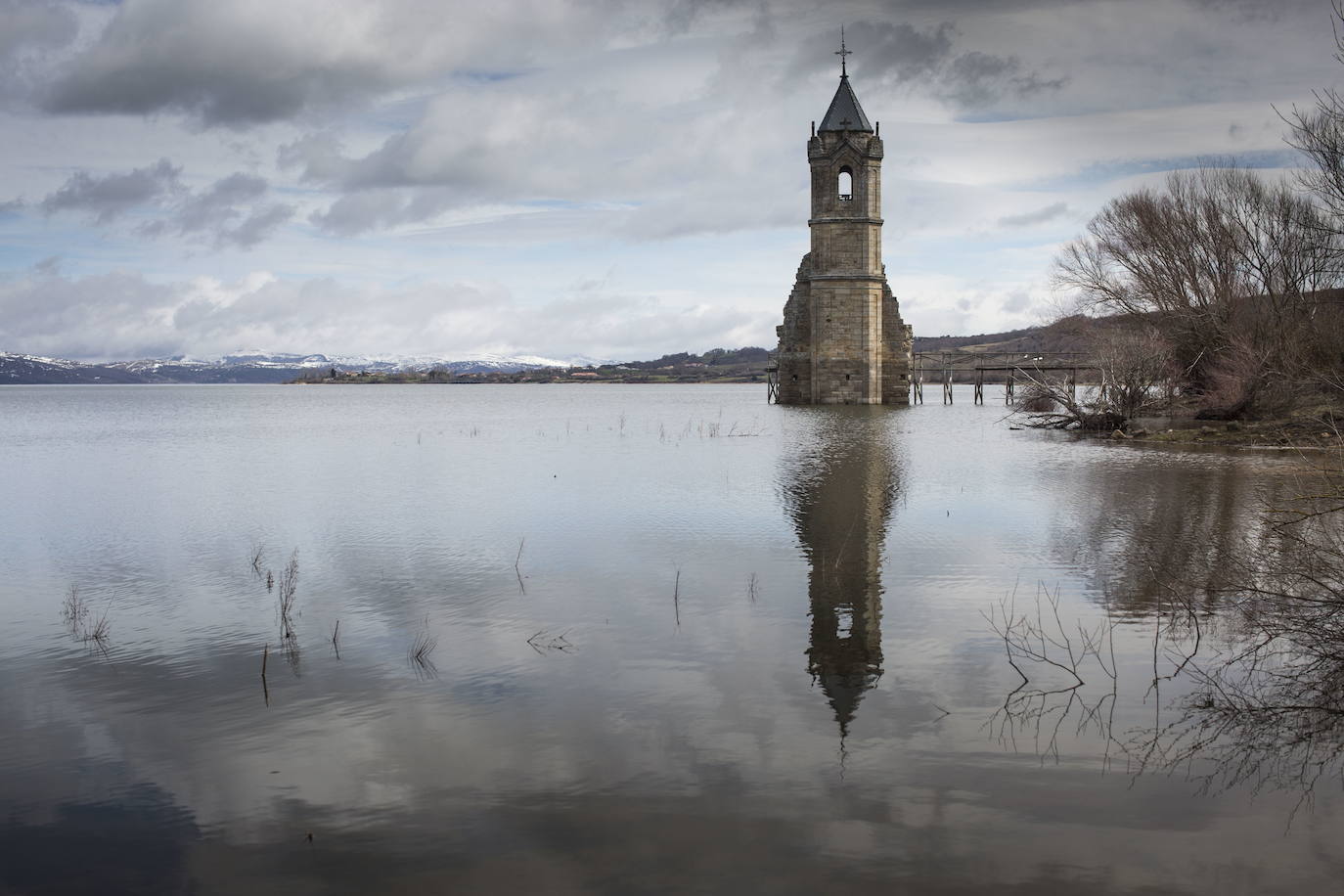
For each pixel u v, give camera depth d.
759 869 7.97
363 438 57.28
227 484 33.50
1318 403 47.16
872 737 10.50
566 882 7.83
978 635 14.03
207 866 8.20
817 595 16.41
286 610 15.77
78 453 48.28
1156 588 16.48
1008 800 9.03
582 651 13.55
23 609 16.48
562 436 56.00
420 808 9.10
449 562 19.42
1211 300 54.66
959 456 39.78
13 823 8.99
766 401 122.38
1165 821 8.63
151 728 11.09
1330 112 22.17
